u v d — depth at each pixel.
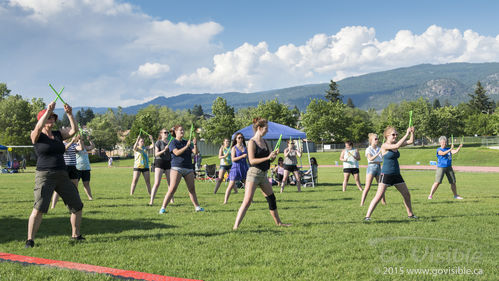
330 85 132.50
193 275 4.05
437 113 93.69
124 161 75.62
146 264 4.46
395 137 7.24
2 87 81.19
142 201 10.80
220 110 79.56
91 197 11.36
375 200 7.30
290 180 16.97
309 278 3.91
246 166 10.37
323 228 6.46
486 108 141.12
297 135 17.41
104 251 5.04
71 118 5.63
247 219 7.46
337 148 83.38
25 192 14.09
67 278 3.81
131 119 169.12
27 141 66.75
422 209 8.72
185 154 8.42
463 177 22.38
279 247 5.20
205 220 7.40
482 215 7.81
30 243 5.32
